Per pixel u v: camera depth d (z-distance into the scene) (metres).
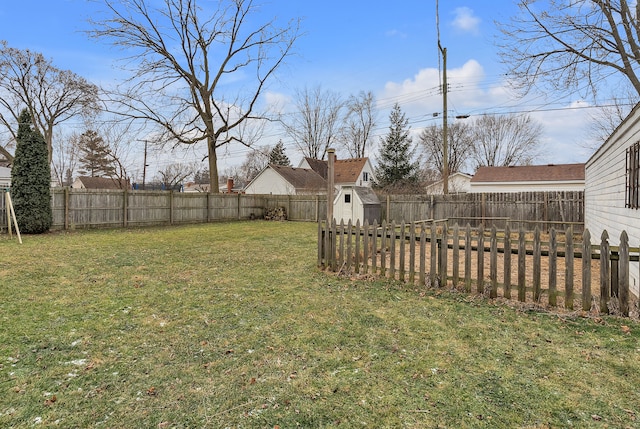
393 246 5.14
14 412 2.05
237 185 48.34
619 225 5.54
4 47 21.58
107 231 12.72
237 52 19.33
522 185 22.91
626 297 3.54
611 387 2.30
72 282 5.13
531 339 3.09
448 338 3.13
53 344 3.00
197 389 2.32
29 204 11.13
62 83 24.12
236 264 6.55
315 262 6.66
